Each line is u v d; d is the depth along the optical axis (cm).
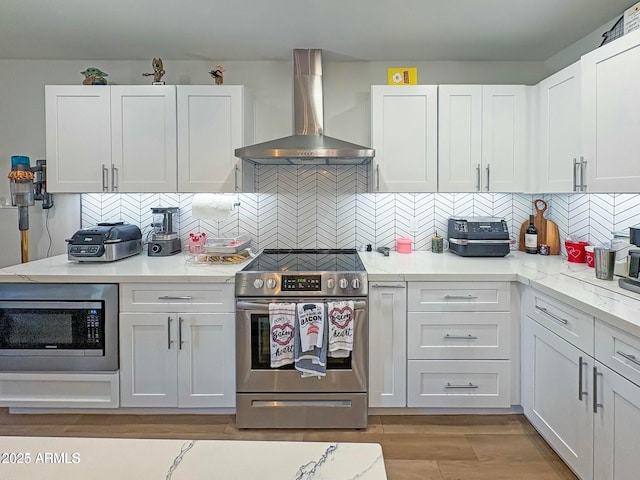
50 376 243
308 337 228
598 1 223
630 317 149
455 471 201
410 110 281
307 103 287
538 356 220
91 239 268
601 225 257
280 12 234
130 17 241
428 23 248
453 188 283
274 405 238
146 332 243
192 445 75
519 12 235
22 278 236
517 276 238
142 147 282
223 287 241
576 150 231
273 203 317
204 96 280
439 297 242
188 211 318
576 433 183
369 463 70
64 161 282
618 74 192
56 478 65
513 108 281
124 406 245
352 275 236
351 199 316
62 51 292
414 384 245
